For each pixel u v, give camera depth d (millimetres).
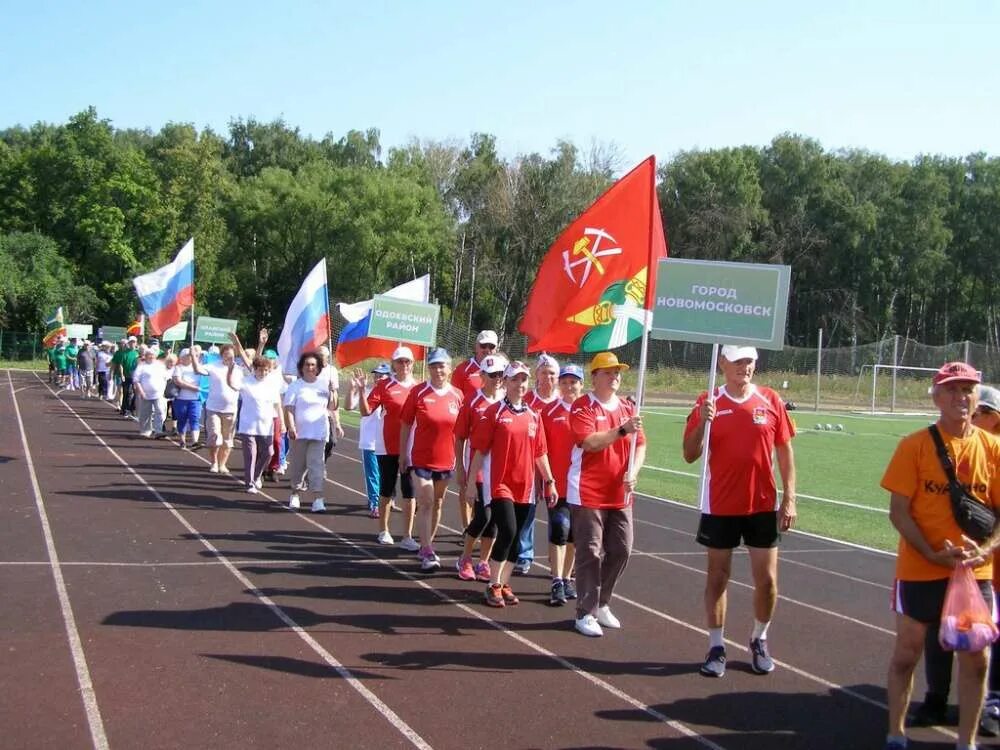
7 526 10297
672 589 9031
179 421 19000
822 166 71875
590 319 9109
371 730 5309
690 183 68562
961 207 75375
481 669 6449
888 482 5266
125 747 4922
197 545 9883
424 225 62719
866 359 48406
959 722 5133
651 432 27453
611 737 5387
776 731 5582
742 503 6418
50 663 6113
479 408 8438
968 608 4898
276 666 6289
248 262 65875
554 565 8273
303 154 81438
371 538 10781
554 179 63969
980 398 5969
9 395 32562
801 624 7977
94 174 67188
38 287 60875
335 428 13680
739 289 6645
